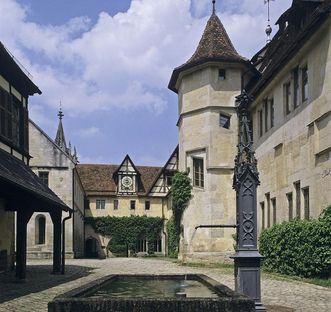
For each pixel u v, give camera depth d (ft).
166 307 19.44
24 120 71.05
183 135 94.84
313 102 60.18
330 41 55.11
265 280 54.65
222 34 96.89
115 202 181.47
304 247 56.59
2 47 56.24
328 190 55.36
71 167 132.57
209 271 72.23
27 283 52.75
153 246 177.27
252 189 27.61
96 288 25.63
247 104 29.35
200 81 92.63
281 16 81.20
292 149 68.39
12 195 53.21
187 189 92.53
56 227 67.46
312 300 37.78
